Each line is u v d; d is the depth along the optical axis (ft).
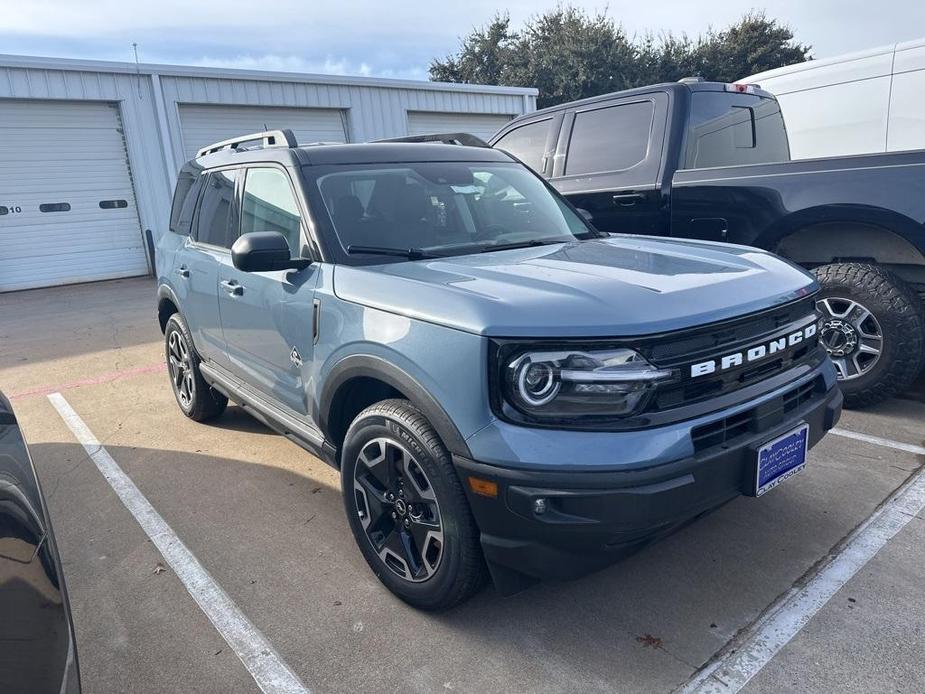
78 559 10.84
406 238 10.69
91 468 14.30
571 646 8.28
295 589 9.74
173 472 13.88
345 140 55.42
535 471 7.11
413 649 8.39
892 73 20.85
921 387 16.24
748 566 9.63
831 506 11.04
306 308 10.03
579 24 124.77
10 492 6.34
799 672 7.66
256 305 11.50
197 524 11.74
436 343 7.84
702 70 131.34
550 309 7.48
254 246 9.63
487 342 7.38
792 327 8.82
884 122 21.21
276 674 8.13
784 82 23.24
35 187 43.83
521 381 7.23
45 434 16.51
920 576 9.19
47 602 6.07
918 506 10.88
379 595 9.50
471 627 8.70
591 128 18.80
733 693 7.43
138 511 12.30
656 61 128.26
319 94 53.06
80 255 45.93
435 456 7.98
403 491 8.68
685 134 17.06
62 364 23.32
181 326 15.61
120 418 17.33
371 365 8.64
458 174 12.27
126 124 45.93
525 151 20.56
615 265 9.32
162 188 47.78
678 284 8.29
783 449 8.18
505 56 131.23
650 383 7.22
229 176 13.66
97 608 9.57
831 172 14.10
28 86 42.11
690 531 10.57
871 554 9.72
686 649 8.13
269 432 15.85
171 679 8.14
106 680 8.19
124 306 35.29
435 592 8.54
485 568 8.21
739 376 8.09
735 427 7.82
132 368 22.27
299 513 11.96
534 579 8.11
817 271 14.70
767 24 134.00
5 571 5.68
